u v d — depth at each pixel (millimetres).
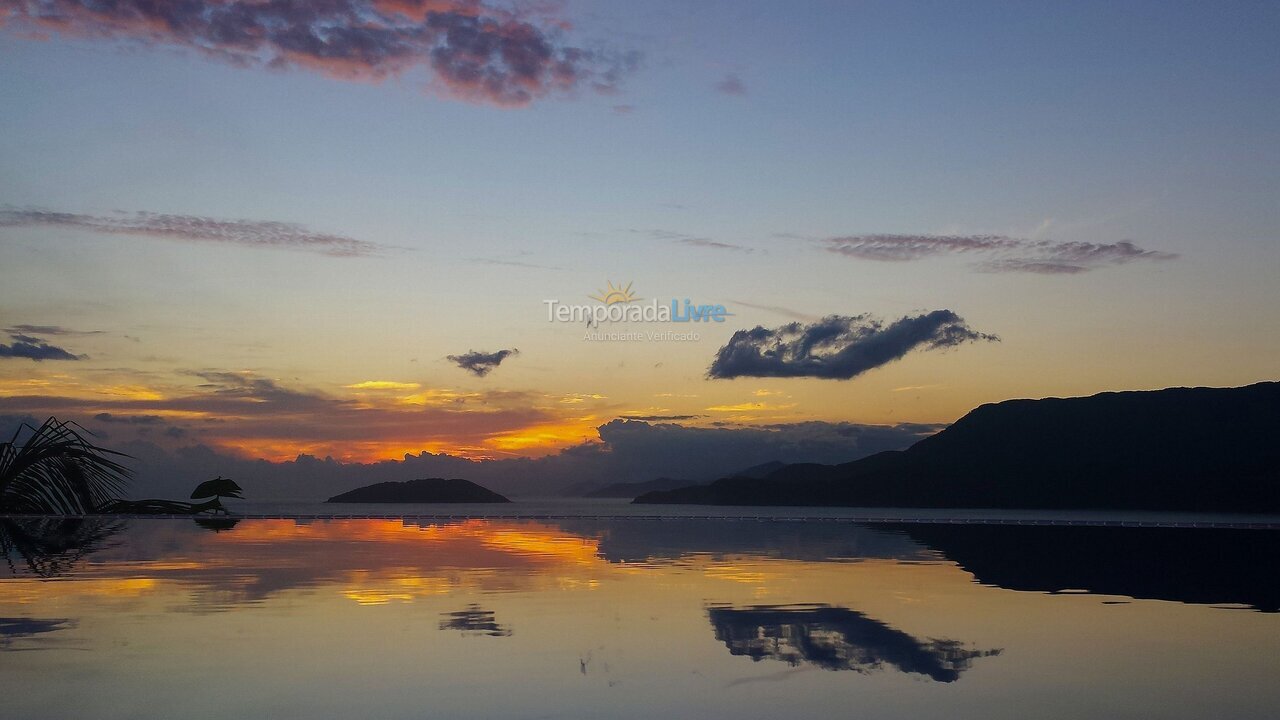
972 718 7043
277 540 26609
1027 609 12383
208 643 9680
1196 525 40875
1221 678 8289
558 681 8094
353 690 7730
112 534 29203
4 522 37344
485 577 16156
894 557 20859
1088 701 7527
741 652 9328
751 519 44688
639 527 37281
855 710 7246
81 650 9281
